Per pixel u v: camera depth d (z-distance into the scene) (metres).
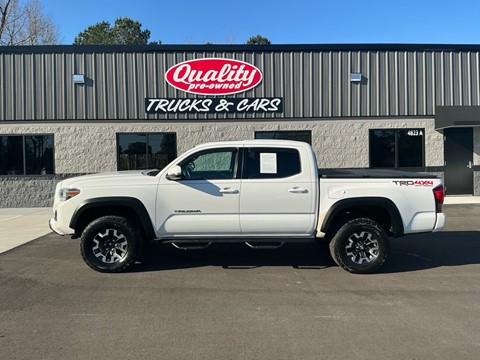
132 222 6.77
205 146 6.76
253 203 6.60
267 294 5.69
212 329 4.54
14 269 6.89
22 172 14.71
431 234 9.79
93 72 14.68
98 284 6.10
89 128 14.75
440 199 6.73
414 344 4.16
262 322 4.73
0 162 14.63
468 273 6.66
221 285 6.07
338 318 4.85
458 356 3.90
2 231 10.38
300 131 15.15
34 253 8.02
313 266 7.07
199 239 6.70
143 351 4.03
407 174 6.98
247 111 15.01
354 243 6.66
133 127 14.83
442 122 14.84
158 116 14.86
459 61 15.32
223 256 7.70
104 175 6.93
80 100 14.69
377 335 4.38
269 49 14.95
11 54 14.53
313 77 15.05
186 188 6.60
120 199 6.54
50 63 14.59
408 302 5.38
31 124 14.62
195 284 6.11
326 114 15.09
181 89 14.88
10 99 14.55
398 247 8.48
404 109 15.22
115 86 14.73
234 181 6.61
